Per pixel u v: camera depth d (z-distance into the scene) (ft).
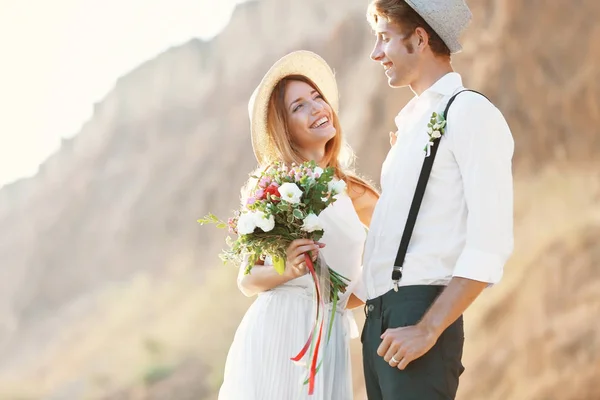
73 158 149.38
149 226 128.26
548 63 86.58
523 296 62.69
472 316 63.72
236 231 16.12
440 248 13.34
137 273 122.31
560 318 60.18
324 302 16.29
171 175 132.26
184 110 141.59
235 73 140.36
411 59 14.20
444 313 12.80
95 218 136.67
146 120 144.46
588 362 56.80
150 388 93.91
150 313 109.91
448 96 13.84
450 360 13.21
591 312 59.36
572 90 84.02
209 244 119.85
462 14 14.06
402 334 12.94
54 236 137.90
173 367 94.99
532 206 73.20
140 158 139.74
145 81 150.30
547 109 84.17
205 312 101.76
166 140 139.13
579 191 73.00
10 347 124.36
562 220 69.31
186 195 127.03
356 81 108.06
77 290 127.95
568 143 81.35
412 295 13.30
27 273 135.74
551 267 63.52
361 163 97.55
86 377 104.06
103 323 114.62
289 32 136.46
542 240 67.26
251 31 142.61
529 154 82.02
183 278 114.62
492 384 59.06
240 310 100.17
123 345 105.29
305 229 15.40
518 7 89.71
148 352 101.04
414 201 13.53
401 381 13.21
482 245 12.91
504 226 13.05
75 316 122.11
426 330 12.84
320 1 134.51
